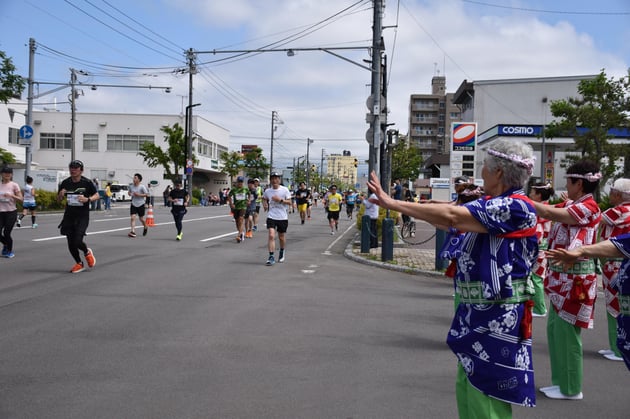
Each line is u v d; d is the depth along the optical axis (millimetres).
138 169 65188
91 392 4508
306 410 4238
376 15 16766
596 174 4652
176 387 4660
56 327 6492
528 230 2797
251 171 71188
